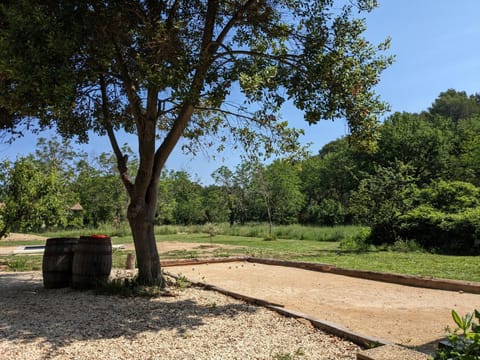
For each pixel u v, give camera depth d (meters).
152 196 7.20
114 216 34.78
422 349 4.04
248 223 38.38
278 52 7.80
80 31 5.28
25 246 19.62
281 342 4.13
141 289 6.55
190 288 7.21
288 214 39.59
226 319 5.04
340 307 6.10
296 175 43.31
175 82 5.21
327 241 21.67
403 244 14.83
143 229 6.99
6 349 3.84
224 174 40.56
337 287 7.94
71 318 5.00
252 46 7.85
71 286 7.19
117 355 3.71
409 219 15.43
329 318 5.40
